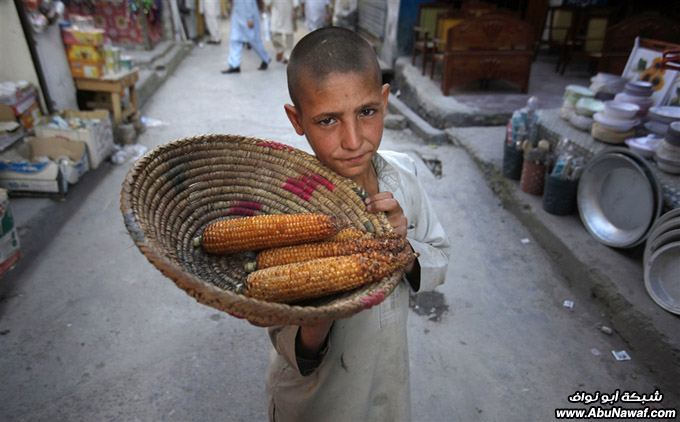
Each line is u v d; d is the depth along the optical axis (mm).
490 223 4148
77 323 2867
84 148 4227
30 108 4348
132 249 3602
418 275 1421
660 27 5984
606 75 4758
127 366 2600
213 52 11781
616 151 3322
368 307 978
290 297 1120
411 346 2816
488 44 6484
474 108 6109
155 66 8711
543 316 3076
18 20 4176
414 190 1485
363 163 1200
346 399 1427
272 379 1561
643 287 2936
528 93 6891
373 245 1161
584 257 3277
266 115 7113
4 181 3699
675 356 2482
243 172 1422
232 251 1324
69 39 4875
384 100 1284
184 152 1302
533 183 4141
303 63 1078
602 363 2709
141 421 2297
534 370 2660
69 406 2342
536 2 9430
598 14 7625
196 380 2543
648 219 3064
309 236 1243
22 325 2816
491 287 3340
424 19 7969
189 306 3086
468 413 2398
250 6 9211
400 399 1511
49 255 3459
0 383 2438
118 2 8820
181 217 1305
